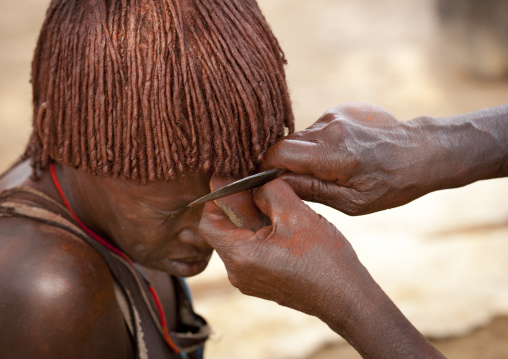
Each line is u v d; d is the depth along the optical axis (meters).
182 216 3.12
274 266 2.78
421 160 3.19
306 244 2.78
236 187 2.81
